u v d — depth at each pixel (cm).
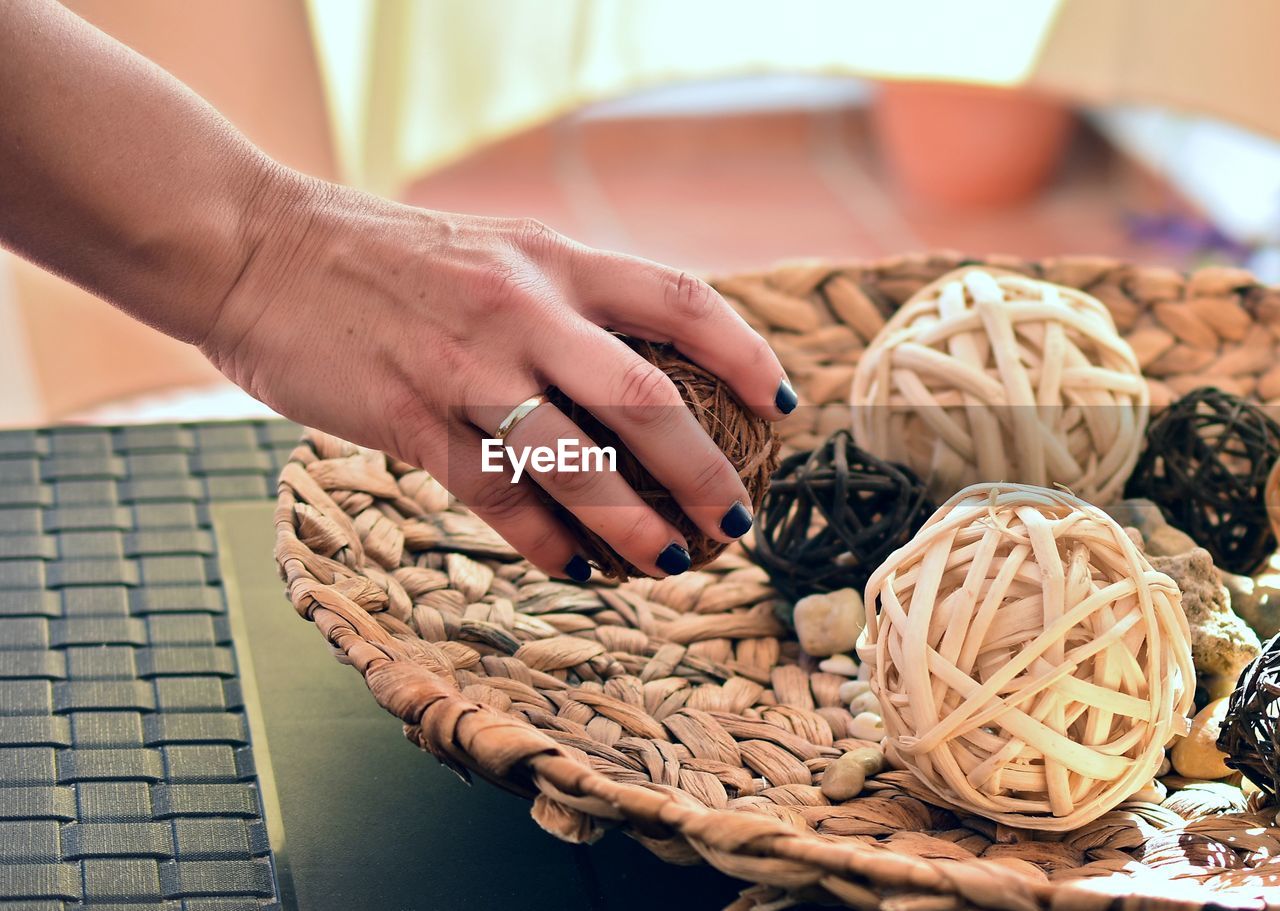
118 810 60
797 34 119
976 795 56
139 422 80
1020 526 56
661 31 125
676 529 60
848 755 59
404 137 133
